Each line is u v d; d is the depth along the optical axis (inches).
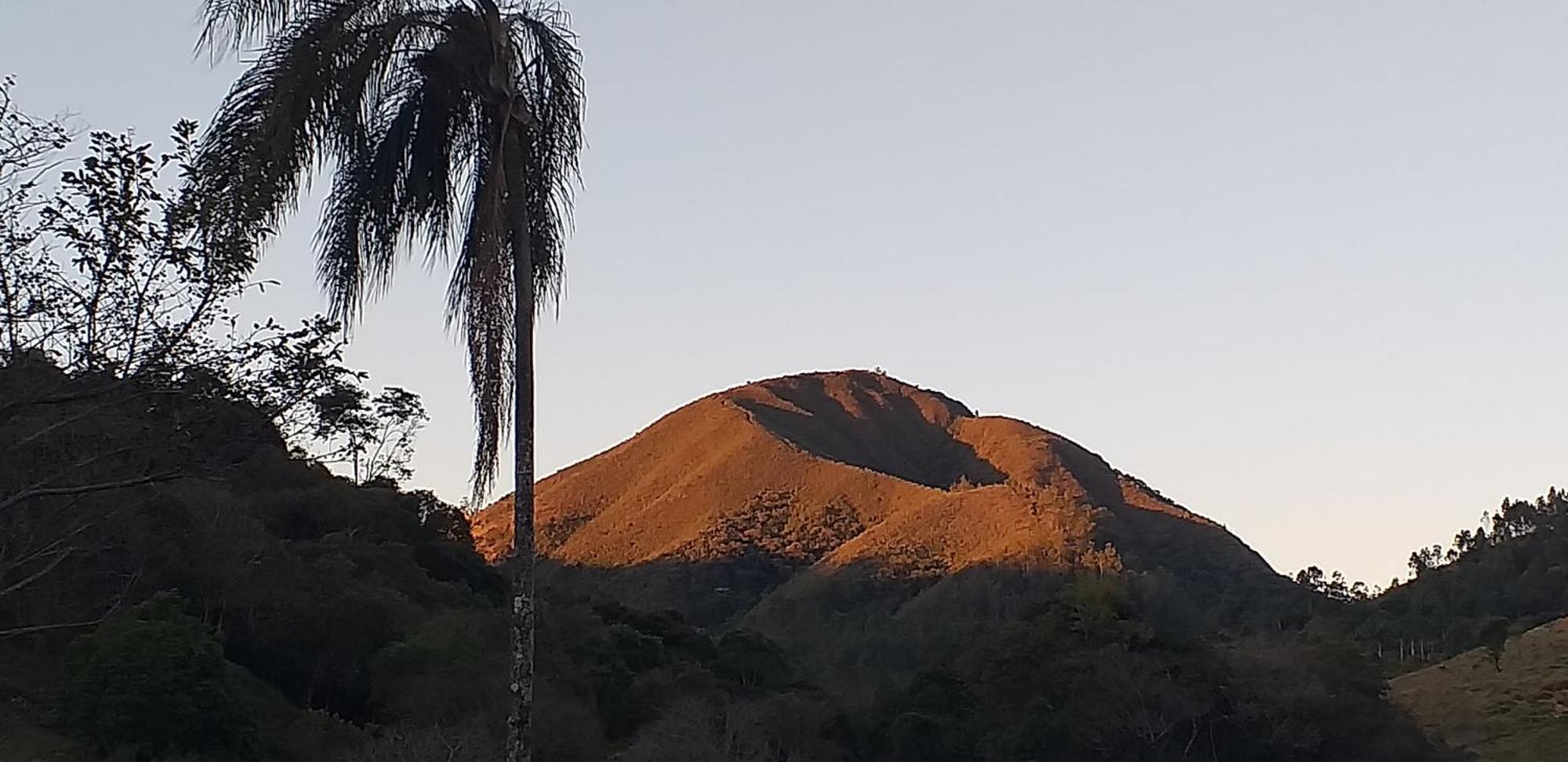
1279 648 2460.6
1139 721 2170.3
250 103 396.2
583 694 1898.4
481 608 2261.3
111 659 1248.8
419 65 443.8
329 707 1726.1
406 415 1193.4
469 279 445.7
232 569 1619.1
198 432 351.9
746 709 1993.1
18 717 1236.5
